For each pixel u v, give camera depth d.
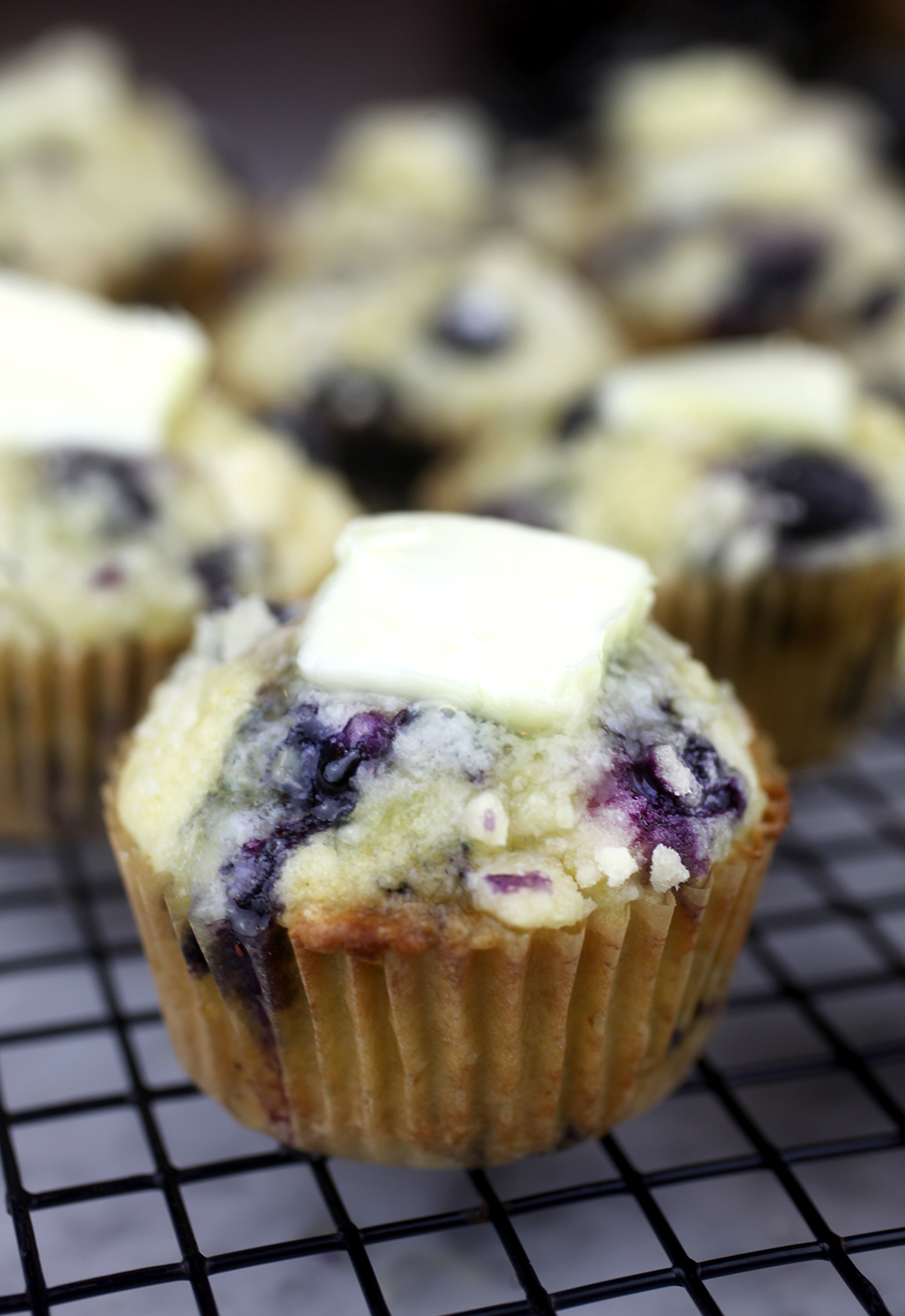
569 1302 0.27
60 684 0.34
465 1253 0.29
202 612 0.34
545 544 0.30
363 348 0.44
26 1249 0.28
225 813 0.28
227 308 0.52
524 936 0.28
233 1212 0.30
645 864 0.28
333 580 0.30
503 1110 0.29
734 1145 0.31
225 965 0.28
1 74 0.59
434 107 0.73
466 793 0.28
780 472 0.36
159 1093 0.30
